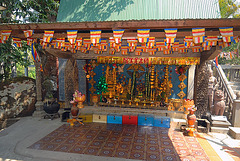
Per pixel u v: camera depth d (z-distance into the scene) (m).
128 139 6.59
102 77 9.68
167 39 4.43
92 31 4.82
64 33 5.61
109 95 9.91
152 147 5.92
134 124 8.40
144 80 9.67
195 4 5.45
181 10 5.40
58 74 10.47
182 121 7.96
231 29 4.16
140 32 4.54
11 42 9.17
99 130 7.56
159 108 9.05
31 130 7.62
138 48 7.68
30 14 9.89
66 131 7.43
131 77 9.80
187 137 6.85
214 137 6.89
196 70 7.69
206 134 7.19
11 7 9.30
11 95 9.05
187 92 8.83
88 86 10.43
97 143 6.20
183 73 8.77
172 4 5.46
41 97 10.07
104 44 6.81
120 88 9.73
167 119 8.04
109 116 8.62
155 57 7.94
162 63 7.88
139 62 8.12
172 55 7.84
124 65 9.84
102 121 8.73
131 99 9.41
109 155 5.32
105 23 4.48
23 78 9.88
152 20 4.18
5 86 8.95
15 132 7.41
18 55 9.55
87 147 5.88
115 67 9.37
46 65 10.34
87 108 9.31
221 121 7.47
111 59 8.43
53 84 10.55
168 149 5.78
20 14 9.48
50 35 5.12
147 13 5.47
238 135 6.68
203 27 4.27
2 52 9.05
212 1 5.49
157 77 9.47
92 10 5.96
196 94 7.60
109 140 6.47
